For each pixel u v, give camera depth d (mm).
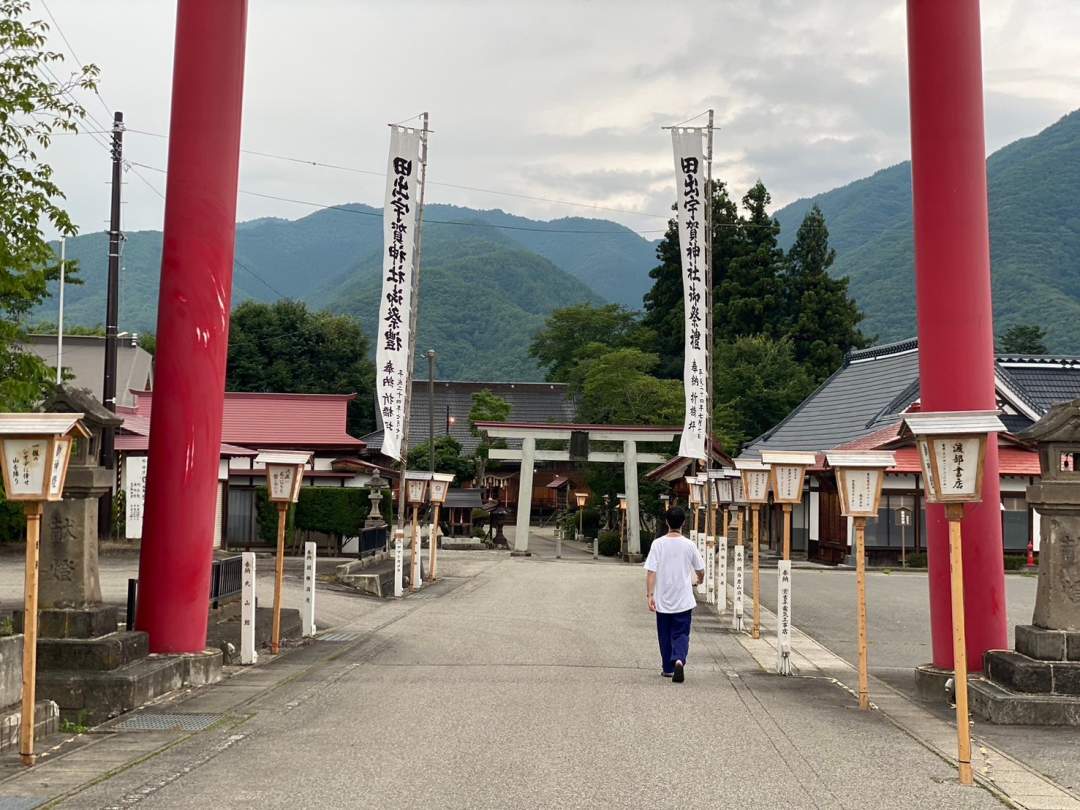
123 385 45562
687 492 43438
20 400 11945
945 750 8141
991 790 6898
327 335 65375
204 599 11461
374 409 66062
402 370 23906
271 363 64438
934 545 11258
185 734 8367
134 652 10227
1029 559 35219
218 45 11633
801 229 62781
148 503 11422
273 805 6258
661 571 11516
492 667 12164
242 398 44250
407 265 23750
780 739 8383
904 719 9484
